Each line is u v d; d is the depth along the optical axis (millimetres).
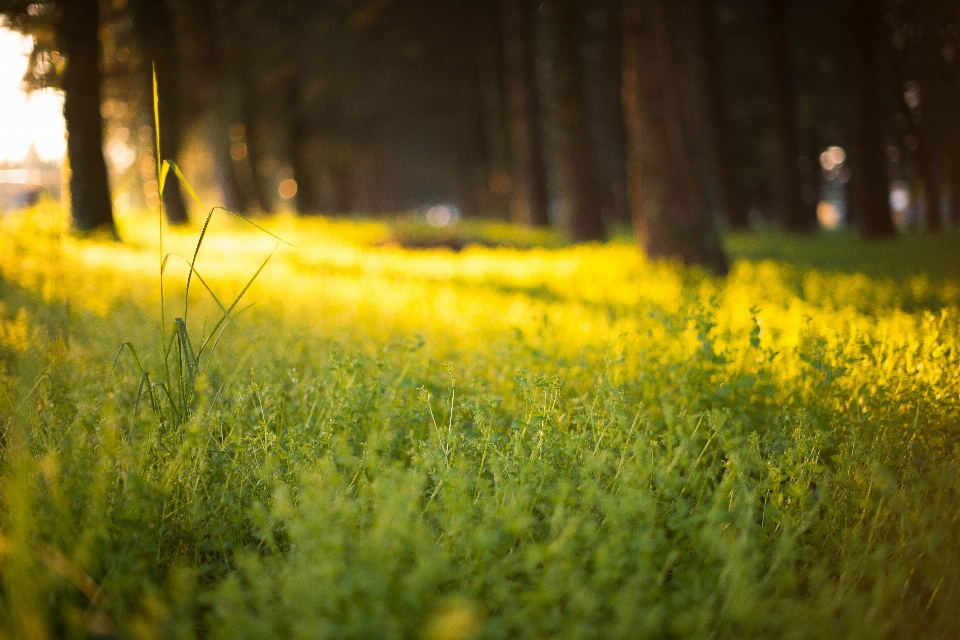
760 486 3482
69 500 2809
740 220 29094
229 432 3672
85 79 14320
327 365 4730
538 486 3318
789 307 8656
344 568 2363
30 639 2266
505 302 9484
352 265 13656
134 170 37875
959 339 5262
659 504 3305
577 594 2307
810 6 29344
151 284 8742
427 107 45062
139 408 3725
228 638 2248
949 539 3193
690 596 2600
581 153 22125
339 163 39594
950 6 22828
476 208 47438
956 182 35188
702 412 4297
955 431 4625
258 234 20469
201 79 25578
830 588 2746
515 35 27984
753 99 37375
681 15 13703
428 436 4141
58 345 4332
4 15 13203
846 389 4684
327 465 3182
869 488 3402
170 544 3006
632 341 5660
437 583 2553
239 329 5750
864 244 21031
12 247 8195
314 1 29781
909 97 29531
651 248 13914
